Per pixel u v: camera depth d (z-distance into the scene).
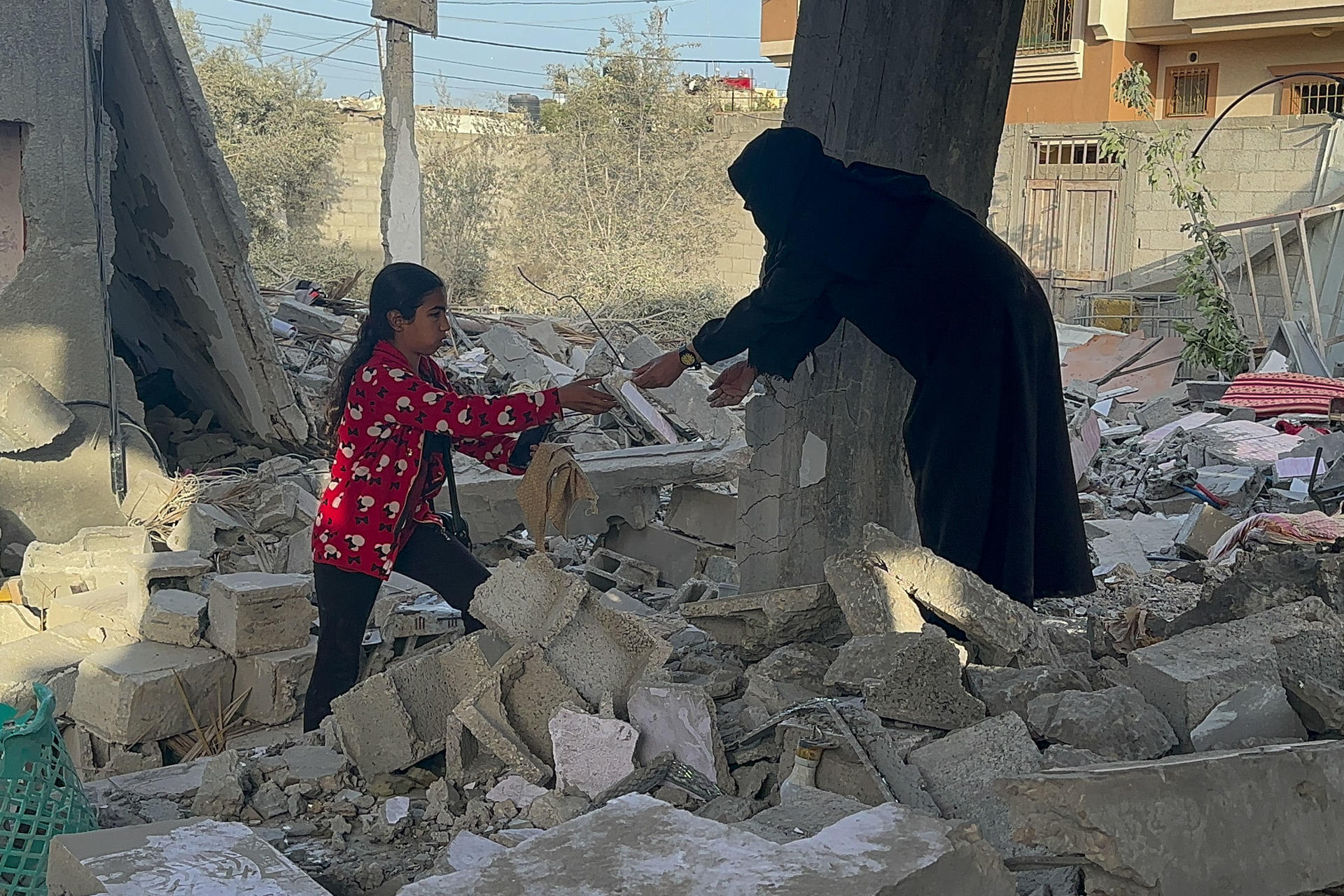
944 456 3.94
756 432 4.80
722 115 23.42
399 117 13.47
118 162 8.34
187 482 7.55
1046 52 21.19
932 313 3.93
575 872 1.98
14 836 3.13
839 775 2.96
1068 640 4.02
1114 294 17.52
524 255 23.05
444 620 5.72
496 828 3.29
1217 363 14.93
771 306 4.03
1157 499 9.55
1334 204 15.16
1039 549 4.12
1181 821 2.15
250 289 8.17
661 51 24.22
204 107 7.66
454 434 4.19
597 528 7.14
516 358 11.22
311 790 3.53
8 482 7.20
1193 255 15.77
